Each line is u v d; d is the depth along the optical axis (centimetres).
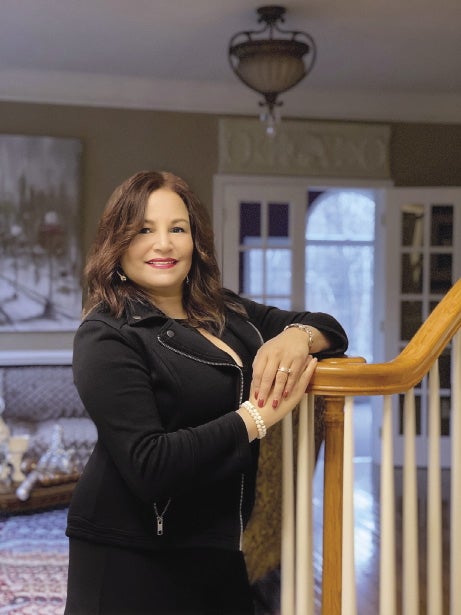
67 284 600
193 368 135
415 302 642
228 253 626
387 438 144
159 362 133
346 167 639
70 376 566
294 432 203
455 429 158
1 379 554
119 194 140
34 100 592
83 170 602
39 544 402
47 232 595
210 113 621
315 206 1000
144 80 602
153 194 139
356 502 501
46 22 462
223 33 482
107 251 137
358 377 136
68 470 432
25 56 545
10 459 425
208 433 126
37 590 340
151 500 126
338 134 637
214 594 142
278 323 161
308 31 477
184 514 136
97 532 136
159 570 136
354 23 461
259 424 129
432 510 155
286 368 131
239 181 625
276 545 274
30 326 595
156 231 139
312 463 143
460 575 158
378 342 659
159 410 134
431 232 636
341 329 154
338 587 140
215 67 567
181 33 482
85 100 599
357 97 635
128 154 611
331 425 139
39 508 451
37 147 591
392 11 439
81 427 538
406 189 630
